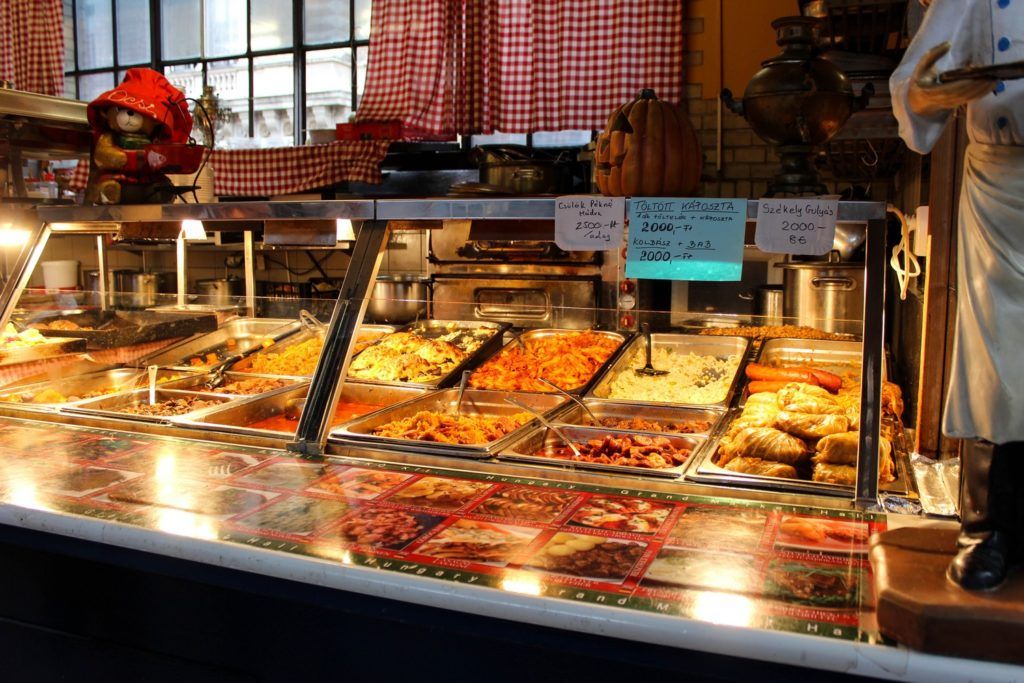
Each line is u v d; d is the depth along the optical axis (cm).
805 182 195
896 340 402
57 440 230
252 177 565
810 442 211
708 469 194
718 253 193
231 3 657
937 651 117
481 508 177
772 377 288
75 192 546
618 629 130
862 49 337
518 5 514
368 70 531
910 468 202
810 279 396
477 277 505
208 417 247
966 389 128
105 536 168
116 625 175
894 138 326
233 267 651
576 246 205
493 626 141
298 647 158
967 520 130
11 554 184
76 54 700
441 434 228
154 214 255
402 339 347
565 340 353
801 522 167
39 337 297
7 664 189
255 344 353
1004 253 123
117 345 313
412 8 517
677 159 203
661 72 509
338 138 544
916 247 248
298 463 209
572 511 174
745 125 540
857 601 133
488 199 215
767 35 529
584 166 520
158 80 292
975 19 130
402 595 143
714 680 129
